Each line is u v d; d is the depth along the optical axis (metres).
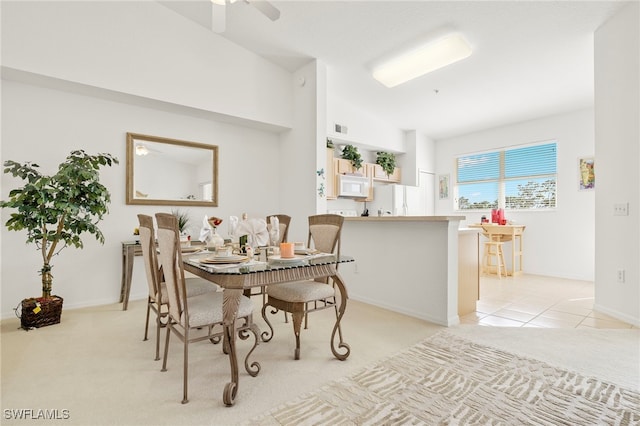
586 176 4.98
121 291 3.50
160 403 1.64
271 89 4.45
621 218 2.97
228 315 1.69
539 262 5.45
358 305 3.48
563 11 2.91
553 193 5.37
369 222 3.55
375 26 3.39
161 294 2.18
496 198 6.12
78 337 2.51
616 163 3.00
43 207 2.63
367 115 5.86
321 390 1.77
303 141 4.48
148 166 3.73
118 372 1.95
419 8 3.02
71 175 2.73
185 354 1.68
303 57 4.23
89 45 3.08
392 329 2.73
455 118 5.71
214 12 2.48
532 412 1.57
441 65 3.78
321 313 3.19
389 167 6.30
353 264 3.74
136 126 3.65
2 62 2.66
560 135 5.27
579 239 5.03
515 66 3.86
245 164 4.57
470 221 6.46
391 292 3.31
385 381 1.86
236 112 4.09
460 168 6.69
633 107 2.84
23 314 2.67
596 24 3.09
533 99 4.76
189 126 4.06
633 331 2.67
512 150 5.91
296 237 4.60
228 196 4.41
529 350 2.29
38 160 3.07
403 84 4.52
